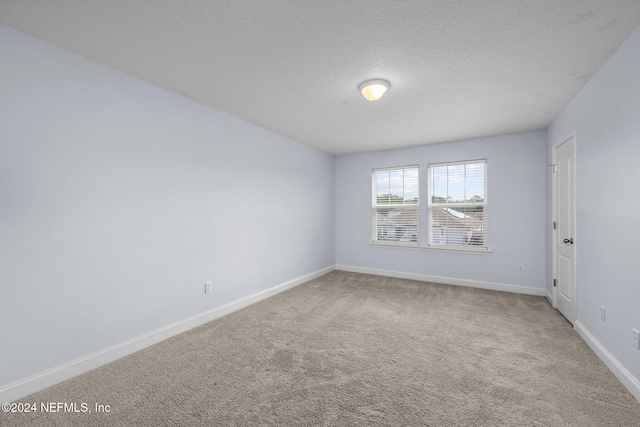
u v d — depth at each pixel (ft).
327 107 9.81
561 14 5.17
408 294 12.83
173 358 7.30
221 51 6.46
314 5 4.94
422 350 7.70
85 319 6.73
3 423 5.07
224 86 8.24
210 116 9.87
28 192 5.86
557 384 6.13
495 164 13.41
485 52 6.44
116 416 5.25
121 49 6.38
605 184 6.92
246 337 8.53
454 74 7.45
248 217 11.48
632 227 5.80
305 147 15.16
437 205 14.88
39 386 5.96
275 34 5.82
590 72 7.33
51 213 6.18
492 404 5.51
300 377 6.46
